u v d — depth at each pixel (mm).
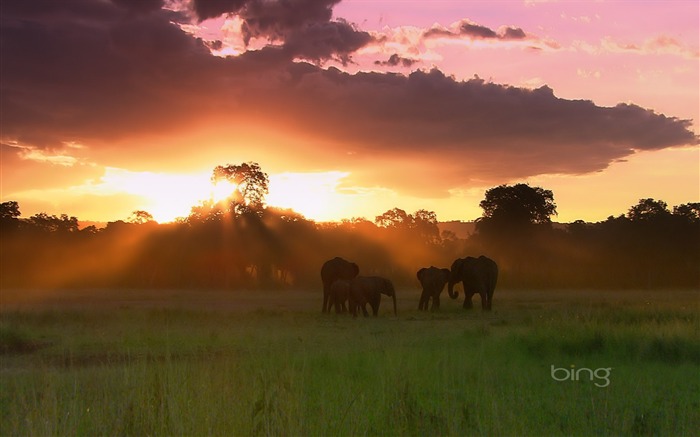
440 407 9023
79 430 7824
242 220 73875
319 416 8398
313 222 82375
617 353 14711
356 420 8016
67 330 20484
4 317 23719
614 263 78375
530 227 85375
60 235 83188
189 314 26234
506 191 85625
